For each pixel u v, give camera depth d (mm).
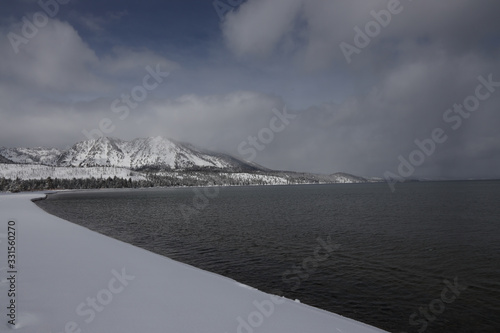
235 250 24688
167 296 8594
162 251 24469
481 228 35094
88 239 19031
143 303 7934
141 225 40562
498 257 22094
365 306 13727
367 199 95125
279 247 25797
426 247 25469
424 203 72438
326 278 17484
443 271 18859
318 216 49719
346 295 14953
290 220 44812
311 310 8094
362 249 24891
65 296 8195
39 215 37250
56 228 24547
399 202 78062
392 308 13508
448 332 11469
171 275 11008
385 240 28609
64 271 10875
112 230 36062
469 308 13500
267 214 54000
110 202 96625
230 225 40000
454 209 56500
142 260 13328
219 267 19797
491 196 94750
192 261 21312
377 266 19922
